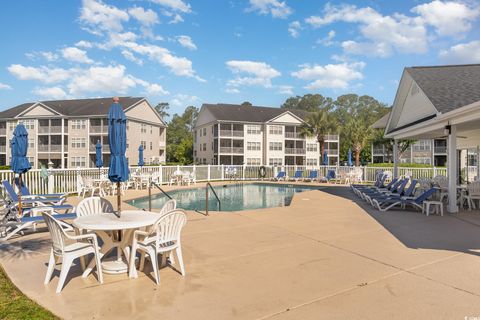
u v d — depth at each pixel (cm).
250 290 437
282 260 568
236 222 915
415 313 369
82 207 625
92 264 490
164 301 404
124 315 368
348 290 436
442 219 959
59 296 419
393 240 708
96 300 407
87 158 4356
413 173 2386
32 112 4375
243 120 4819
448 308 381
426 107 1399
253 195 1903
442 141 5266
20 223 711
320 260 566
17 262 559
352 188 1784
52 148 4375
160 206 1406
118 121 541
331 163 5488
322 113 4306
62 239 434
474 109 888
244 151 4881
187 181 2344
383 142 5181
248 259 575
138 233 486
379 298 410
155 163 4875
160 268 527
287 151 5069
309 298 411
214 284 459
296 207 1204
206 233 780
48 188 1514
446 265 536
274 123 4938
